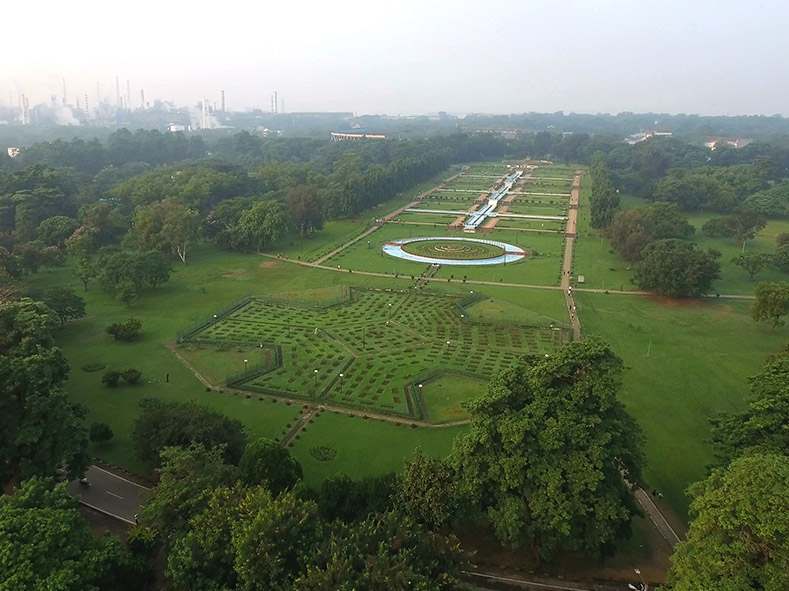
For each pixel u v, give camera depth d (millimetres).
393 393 89500
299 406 85625
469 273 155875
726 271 157875
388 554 42781
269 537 42094
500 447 54594
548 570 54906
